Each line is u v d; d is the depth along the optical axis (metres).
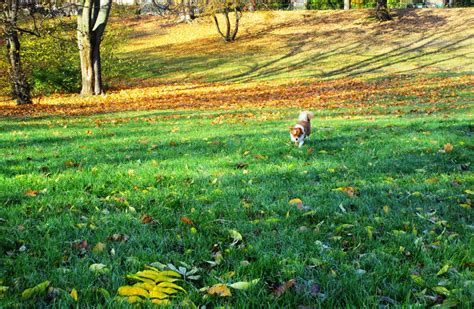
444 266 2.79
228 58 35.00
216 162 6.50
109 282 2.65
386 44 35.59
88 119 14.73
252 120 12.98
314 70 29.89
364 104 16.53
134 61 35.22
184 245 3.34
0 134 10.73
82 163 6.61
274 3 46.22
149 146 8.23
